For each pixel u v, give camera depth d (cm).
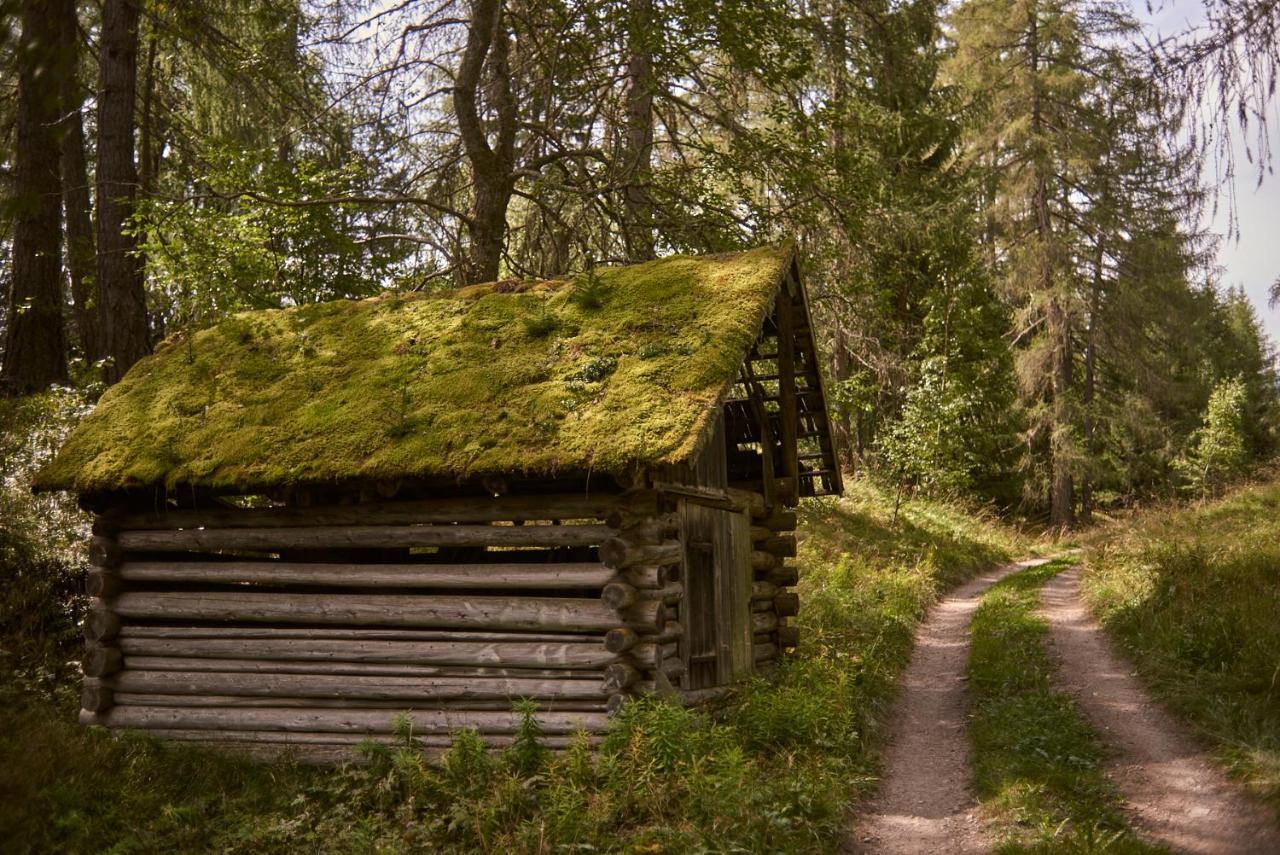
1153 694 935
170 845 741
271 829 753
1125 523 2300
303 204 1517
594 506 849
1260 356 5397
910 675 1220
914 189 2548
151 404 1030
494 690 870
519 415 872
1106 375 3878
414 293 1119
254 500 1382
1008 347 3189
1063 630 1312
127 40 1547
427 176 1728
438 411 906
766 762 813
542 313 988
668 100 1636
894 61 2238
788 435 1176
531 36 1644
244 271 1598
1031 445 3428
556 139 1605
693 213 1661
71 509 1334
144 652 978
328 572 930
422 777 788
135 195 1594
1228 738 760
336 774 855
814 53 2008
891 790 795
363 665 912
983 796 747
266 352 1070
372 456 880
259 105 1891
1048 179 3284
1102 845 603
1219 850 594
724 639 1023
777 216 1641
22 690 1012
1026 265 3175
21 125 1748
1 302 2134
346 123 1658
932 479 2473
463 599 882
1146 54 950
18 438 1464
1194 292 3300
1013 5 3238
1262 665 896
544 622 853
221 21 1731
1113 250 3253
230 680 941
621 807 712
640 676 837
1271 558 1251
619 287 1009
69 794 778
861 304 1909
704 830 661
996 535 2614
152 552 1020
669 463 785
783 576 1202
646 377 866
